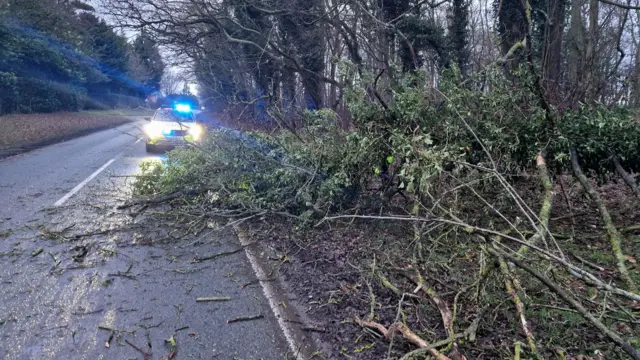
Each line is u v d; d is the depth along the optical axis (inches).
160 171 255.4
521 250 121.6
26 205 236.2
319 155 197.9
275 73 459.2
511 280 106.3
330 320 117.1
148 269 153.4
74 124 836.0
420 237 139.9
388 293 127.3
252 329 113.7
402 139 163.8
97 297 130.7
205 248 175.6
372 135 181.2
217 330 113.0
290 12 376.8
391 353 99.7
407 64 427.2
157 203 237.6
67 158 434.6
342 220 186.7
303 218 184.5
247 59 458.0
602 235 168.6
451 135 173.3
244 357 101.3
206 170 227.8
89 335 109.4
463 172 176.1
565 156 161.5
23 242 177.8
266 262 160.6
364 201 196.9
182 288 138.3
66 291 134.3
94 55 1133.7
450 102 166.1
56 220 209.0
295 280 143.4
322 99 458.6
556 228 175.9
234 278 146.5
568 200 189.3
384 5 411.5
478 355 93.7
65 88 1051.9
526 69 179.2
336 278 141.1
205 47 479.5
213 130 252.4
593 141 167.6
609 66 319.3
